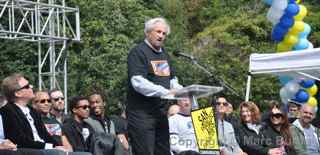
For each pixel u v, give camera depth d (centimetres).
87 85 2200
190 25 2772
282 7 1241
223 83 989
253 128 966
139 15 2456
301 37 1271
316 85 1306
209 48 2377
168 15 2659
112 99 2080
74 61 2259
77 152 734
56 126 866
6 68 2244
